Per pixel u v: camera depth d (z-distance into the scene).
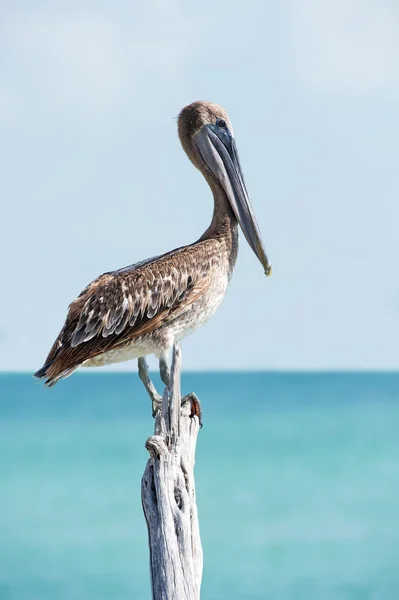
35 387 91.00
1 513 33.38
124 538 29.23
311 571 26.02
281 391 87.44
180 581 5.27
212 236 8.09
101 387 89.25
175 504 5.56
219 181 8.19
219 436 53.59
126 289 7.56
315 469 44.44
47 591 24.47
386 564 26.94
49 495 37.00
